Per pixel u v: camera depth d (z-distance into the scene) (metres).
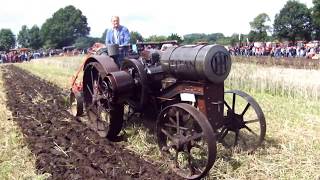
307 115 9.78
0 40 113.00
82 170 6.43
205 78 6.47
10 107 11.42
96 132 8.66
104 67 8.07
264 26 54.44
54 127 9.13
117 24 9.37
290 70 17.39
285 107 10.91
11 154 7.18
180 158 6.85
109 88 7.88
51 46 100.19
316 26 53.41
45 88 16.25
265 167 6.45
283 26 56.81
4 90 15.92
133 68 7.88
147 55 8.05
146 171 6.50
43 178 6.06
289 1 56.47
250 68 18.08
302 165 6.49
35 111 10.87
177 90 7.04
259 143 7.18
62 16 103.25
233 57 30.89
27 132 8.54
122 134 8.46
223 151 7.18
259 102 11.79
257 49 35.28
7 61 52.41
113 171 6.42
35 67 31.84
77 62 29.92
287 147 7.31
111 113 7.98
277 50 33.25
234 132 8.21
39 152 7.18
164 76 7.28
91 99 9.12
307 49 31.77
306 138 7.84
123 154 7.32
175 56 6.81
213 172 6.41
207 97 6.57
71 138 8.27
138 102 7.88
